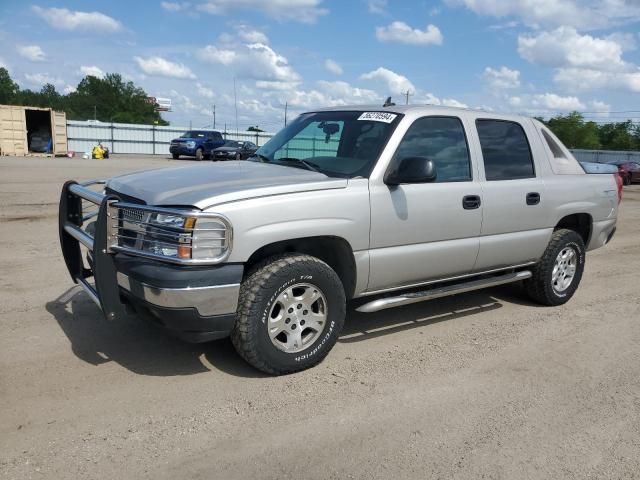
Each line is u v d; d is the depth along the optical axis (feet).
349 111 16.58
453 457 10.50
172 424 11.14
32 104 344.28
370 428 11.35
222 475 9.65
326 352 13.96
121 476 9.46
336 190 13.52
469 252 16.42
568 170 19.63
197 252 11.67
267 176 13.82
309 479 9.67
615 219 21.62
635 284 24.09
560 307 20.15
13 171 65.82
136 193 13.11
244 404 12.06
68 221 15.26
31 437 10.44
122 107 355.97
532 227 18.12
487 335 16.97
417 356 15.11
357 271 14.20
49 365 13.44
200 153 117.39
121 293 12.92
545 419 12.06
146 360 13.96
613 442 11.28
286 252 13.51
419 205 14.89
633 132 243.81
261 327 12.71
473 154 16.43
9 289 19.19
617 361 15.42
